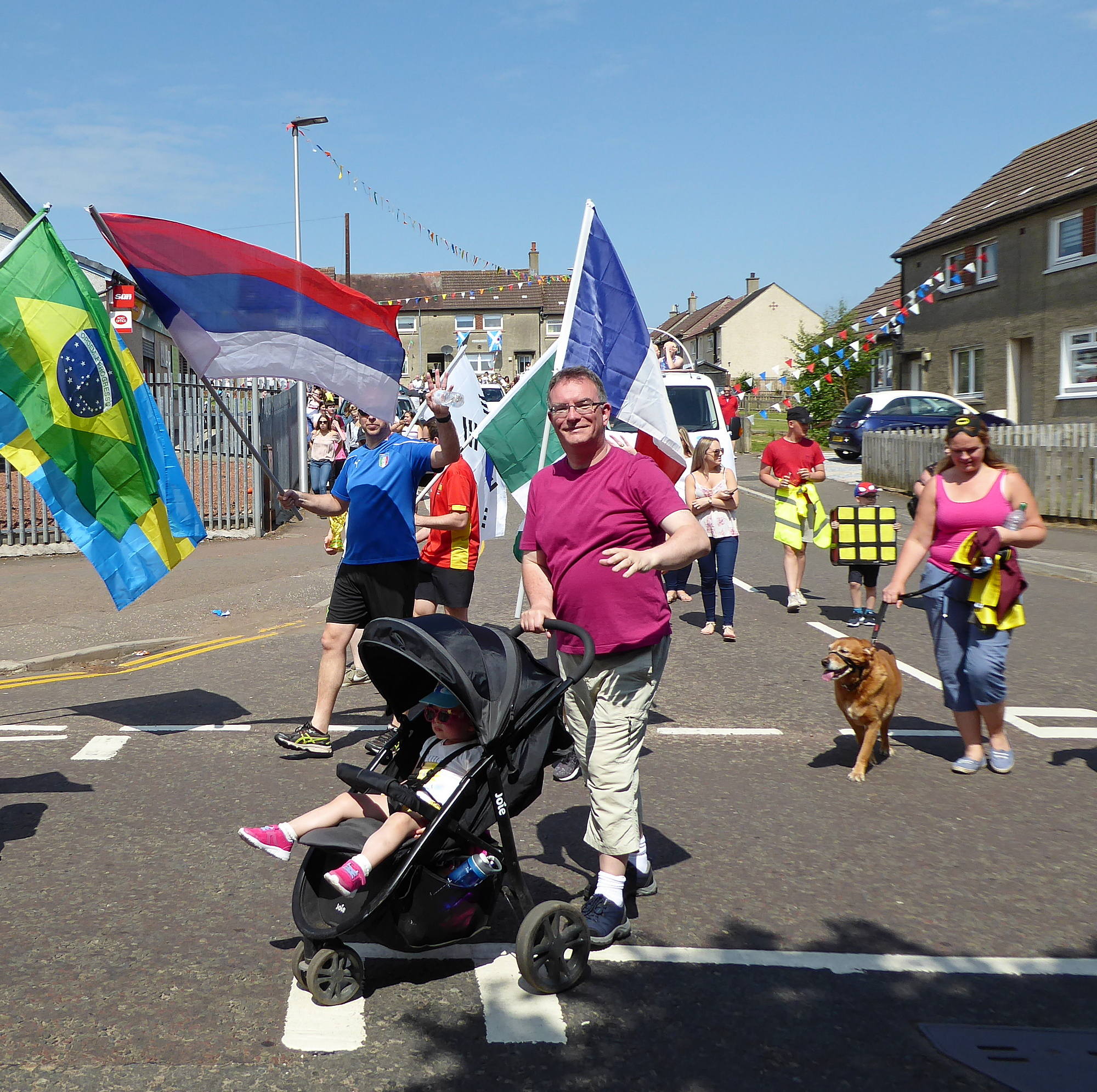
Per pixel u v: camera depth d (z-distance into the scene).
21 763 6.41
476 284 74.19
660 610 4.22
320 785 6.01
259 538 17.56
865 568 10.68
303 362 6.89
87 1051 3.40
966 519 6.20
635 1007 3.74
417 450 6.60
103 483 6.43
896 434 23.98
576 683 3.93
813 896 4.64
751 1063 3.41
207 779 6.11
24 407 6.24
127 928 4.27
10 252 6.21
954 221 30.70
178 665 9.21
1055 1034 3.59
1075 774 6.33
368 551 6.48
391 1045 3.48
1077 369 25.48
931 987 3.89
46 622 10.60
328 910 3.80
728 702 7.89
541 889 4.70
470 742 3.92
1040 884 4.78
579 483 4.23
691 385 15.80
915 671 8.96
